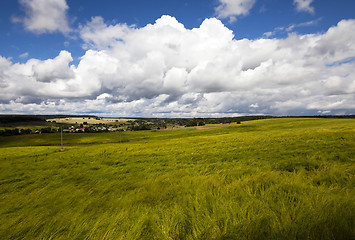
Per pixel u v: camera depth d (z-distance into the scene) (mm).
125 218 3164
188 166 9930
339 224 2125
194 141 33531
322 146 11625
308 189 3703
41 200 5137
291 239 1965
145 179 7629
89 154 22703
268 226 2383
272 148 13422
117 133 113500
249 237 2193
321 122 83438
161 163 12336
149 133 110250
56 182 8516
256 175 5355
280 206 2986
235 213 2754
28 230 3168
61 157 21062
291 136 21328
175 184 5633
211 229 2447
